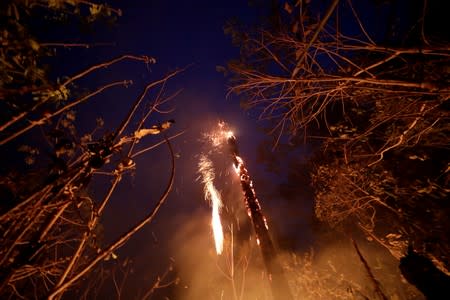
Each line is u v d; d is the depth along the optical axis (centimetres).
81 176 277
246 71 469
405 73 460
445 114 474
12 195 291
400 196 688
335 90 466
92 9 250
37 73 242
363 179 662
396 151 640
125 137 290
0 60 227
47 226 265
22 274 295
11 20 222
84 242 270
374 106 563
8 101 242
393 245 661
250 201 577
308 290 905
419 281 346
